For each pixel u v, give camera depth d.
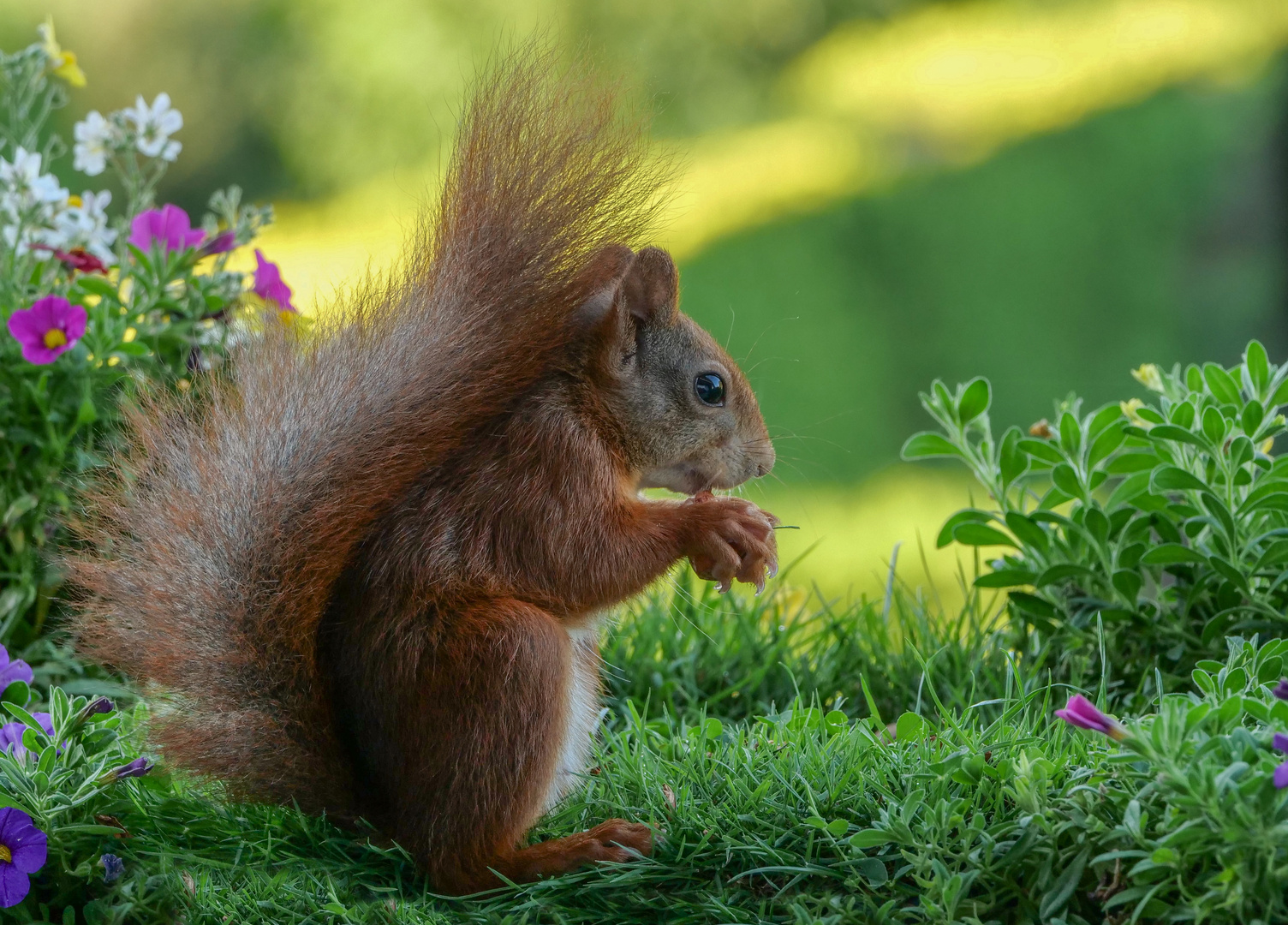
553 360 3.81
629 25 9.65
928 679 3.83
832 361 7.05
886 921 3.72
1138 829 3.69
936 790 3.74
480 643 3.76
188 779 3.79
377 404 3.78
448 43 9.49
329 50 9.77
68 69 3.99
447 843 3.76
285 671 3.77
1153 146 8.48
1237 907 3.68
